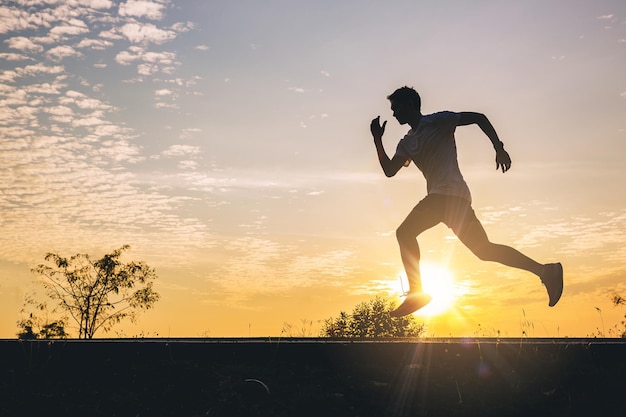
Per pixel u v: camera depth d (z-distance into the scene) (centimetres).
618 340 576
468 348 482
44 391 447
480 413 387
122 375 478
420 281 416
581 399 404
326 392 425
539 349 479
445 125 411
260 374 468
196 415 391
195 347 519
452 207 408
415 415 385
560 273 411
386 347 494
